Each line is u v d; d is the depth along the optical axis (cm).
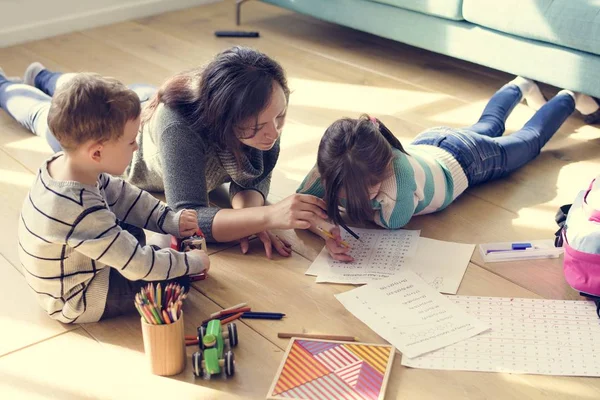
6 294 175
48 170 154
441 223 200
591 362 151
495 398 143
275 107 170
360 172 171
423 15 284
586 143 241
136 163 202
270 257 187
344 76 294
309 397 143
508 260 185
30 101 246
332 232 185
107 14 355
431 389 146
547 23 243
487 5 259
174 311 145
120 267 152
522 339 158
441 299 170
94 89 144
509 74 296
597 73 238
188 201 182
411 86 285
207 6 381
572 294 172
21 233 155
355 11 306
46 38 340
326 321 164
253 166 194
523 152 220
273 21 359
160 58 314
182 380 149
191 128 180
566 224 176
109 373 151
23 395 146
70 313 160
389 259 184
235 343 157
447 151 205
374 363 151
